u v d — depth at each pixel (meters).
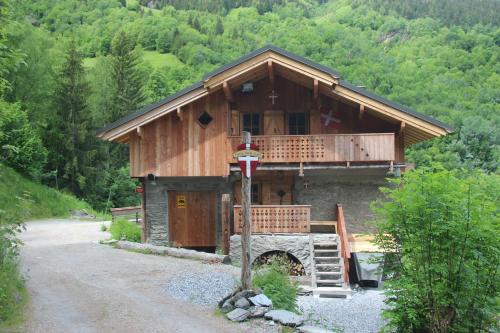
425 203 7.96
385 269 8.88
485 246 7.80
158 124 17.16
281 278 10.29
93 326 8.00
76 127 40.06
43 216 29.62
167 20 110.31
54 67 42.66
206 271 12.65
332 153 16.19
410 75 73.25
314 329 8.14
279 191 17.61
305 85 17.42
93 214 34.78
